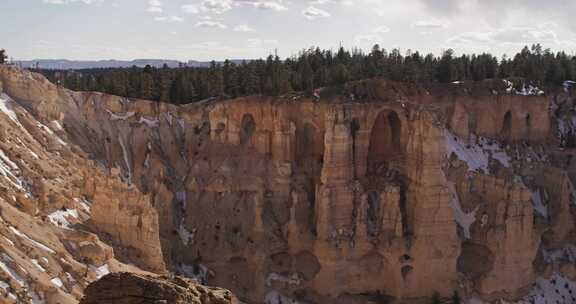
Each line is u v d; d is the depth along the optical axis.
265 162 96.38
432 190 89.62
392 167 97.94
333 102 95.44
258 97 98.31
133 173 93.25
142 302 29.27
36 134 79.62
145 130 96.75
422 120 91.44
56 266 53.38
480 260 95.69
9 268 47.00
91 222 69.19
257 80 106.88
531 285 97.06
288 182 94.75
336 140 90.69
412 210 91.88
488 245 93.25
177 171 96.88
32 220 57.94
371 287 91.56
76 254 58.53
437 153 90.06
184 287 31.38
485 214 95.44
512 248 92.69
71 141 86.81
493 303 92.75
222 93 106.19
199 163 97.00
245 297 89.56
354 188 92.19
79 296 52.25
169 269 84.44
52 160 76.62
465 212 97.06
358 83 101.12
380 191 94.44
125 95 105.50
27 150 72.31
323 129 95.56
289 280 90.81
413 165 92.50
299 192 94.00
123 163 93.12
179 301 29.59
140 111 98.44
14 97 82.88
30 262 50.50
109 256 60.94
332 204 90.38
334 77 106.75
